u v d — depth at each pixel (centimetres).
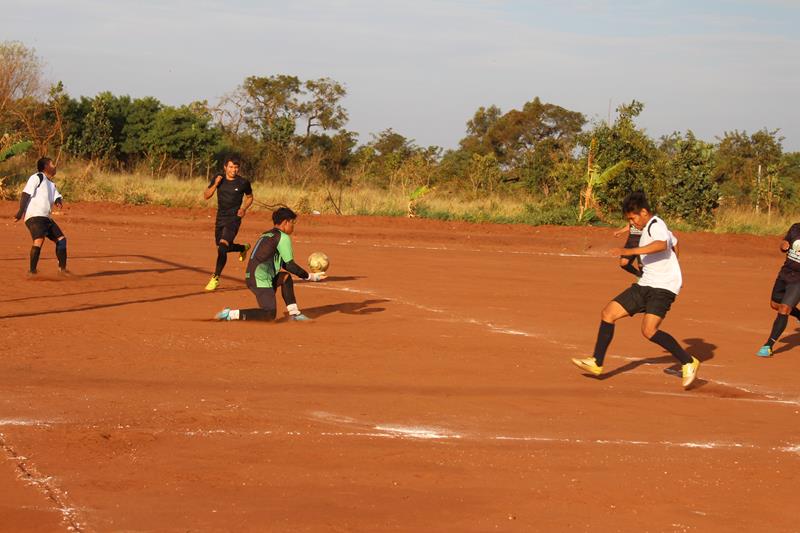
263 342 1312
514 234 3756
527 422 952
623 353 1400
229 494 684
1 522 603
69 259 2303
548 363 1283
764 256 3475
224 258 1822
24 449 767
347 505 670
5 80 5525
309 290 1952
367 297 1872
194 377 1078
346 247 3058
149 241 2906
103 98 6394
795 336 1658
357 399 1009
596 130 4575
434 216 4134
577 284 2292
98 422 862
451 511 667
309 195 4347
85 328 1347
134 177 4844
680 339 1569
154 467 739
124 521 617
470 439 874
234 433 848
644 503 708
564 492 726
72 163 5575
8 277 1906
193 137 6328
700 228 4394
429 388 1088
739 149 7712
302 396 1009
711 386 1194
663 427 962
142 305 1609
